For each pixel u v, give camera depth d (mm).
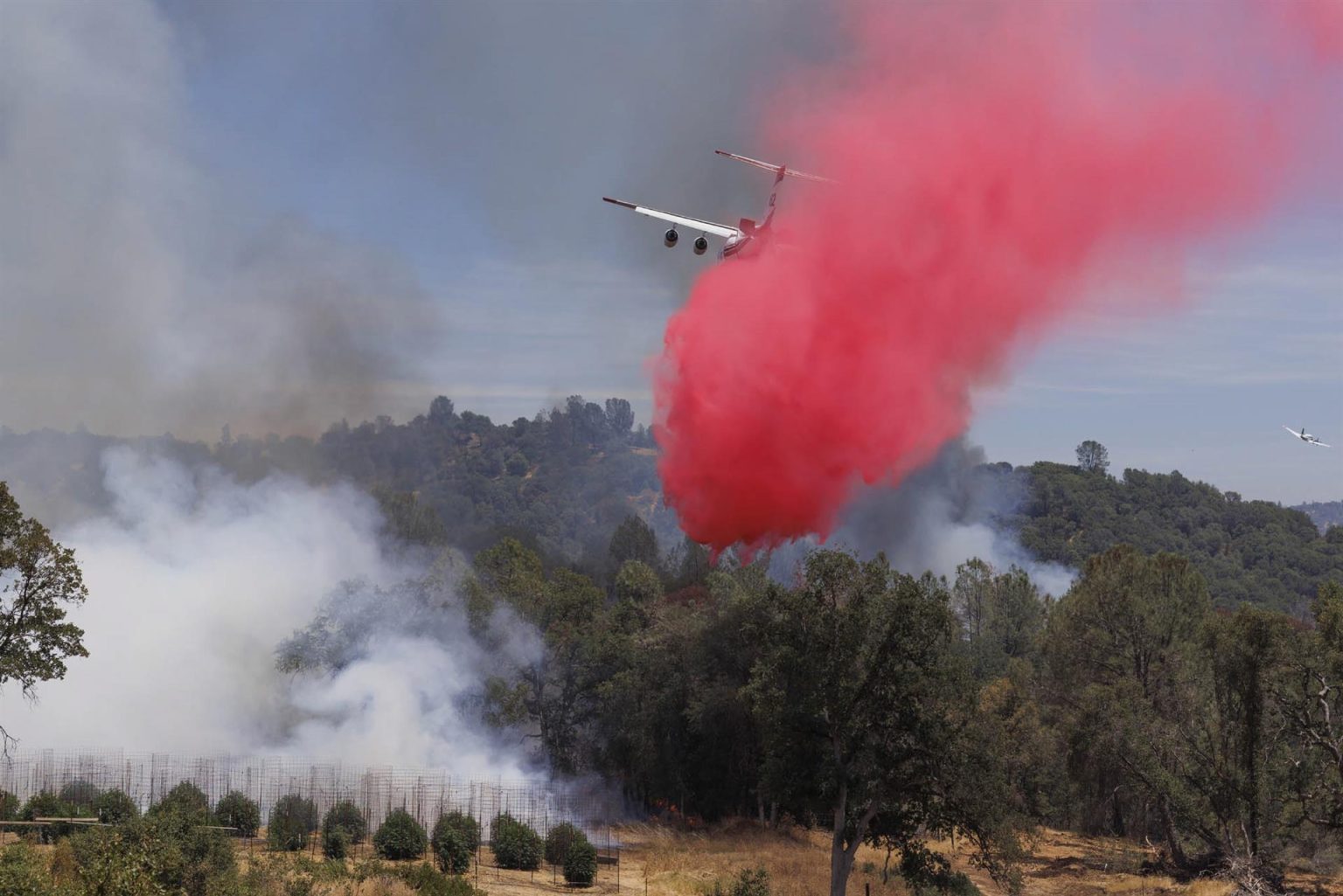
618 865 61469
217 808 56375
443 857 53625
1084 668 79312
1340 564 199375
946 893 54750
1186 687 70875
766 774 53188
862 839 51562
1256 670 64812
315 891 42812
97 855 35188
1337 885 67500
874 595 51219
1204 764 66750
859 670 51188
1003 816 50781
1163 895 65250
